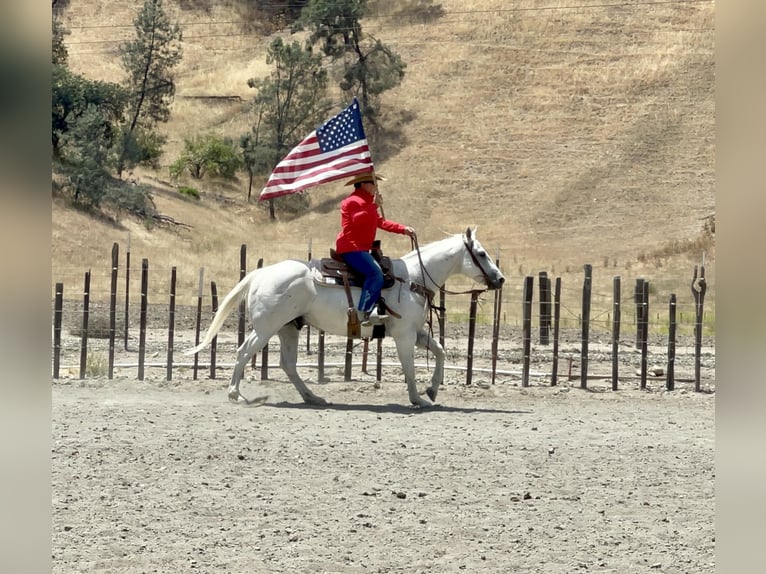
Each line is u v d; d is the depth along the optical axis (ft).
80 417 43.62
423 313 50.16
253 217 187.83
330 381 59.00
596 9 245.45
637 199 188.34
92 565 24.41
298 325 51.01
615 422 47.29
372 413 48.06
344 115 49.75
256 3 273.13
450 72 230.89
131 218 167.12
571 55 232.53
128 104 217.15
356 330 48.96
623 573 24.85
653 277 152.87
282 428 42.86
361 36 240.53
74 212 160.56
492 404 52.70
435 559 25.68
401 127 215.92
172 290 57.31
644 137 205.05
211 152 203.51
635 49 231.50
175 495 31.27
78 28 252.62
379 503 30.99
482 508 30.76
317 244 177.99
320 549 26.27
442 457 37.63
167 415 45.11
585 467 36.65
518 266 161.38
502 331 91.45
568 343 82.79
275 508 30.12
